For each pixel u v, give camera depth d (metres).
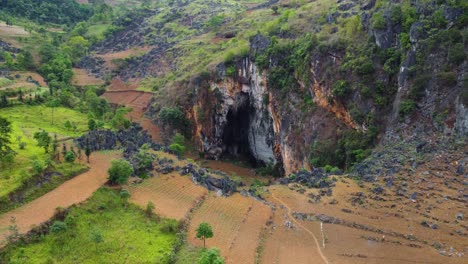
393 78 64.19
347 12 83.06
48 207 42.03
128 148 64.44
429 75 57.84
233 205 50.00
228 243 41.94
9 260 34.66
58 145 62.28
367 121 64.56
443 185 47.66
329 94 72.38
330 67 72.88
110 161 57.41
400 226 43.28
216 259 34.03
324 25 83.44
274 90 86.69
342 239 42.81
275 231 45.12
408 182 49.78
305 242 42.94
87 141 64.25
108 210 44.28
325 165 68.56
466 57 54.84
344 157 66.88
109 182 49.22
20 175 45.34
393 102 63.09
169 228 42.75
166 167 56.75
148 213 44.88
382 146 60.19
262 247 42.12
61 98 93.69
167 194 50.31
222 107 99.00
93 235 38.53
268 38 90.88
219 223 45.69
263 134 95.12
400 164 53.34
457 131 52.62
